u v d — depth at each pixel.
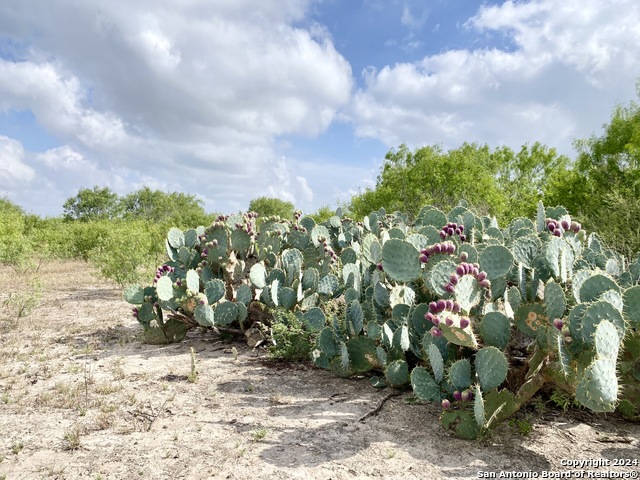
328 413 3.70
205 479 2.71
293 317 5.27
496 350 3.13
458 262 4.09
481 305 3.75
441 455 3.02
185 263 6.92
